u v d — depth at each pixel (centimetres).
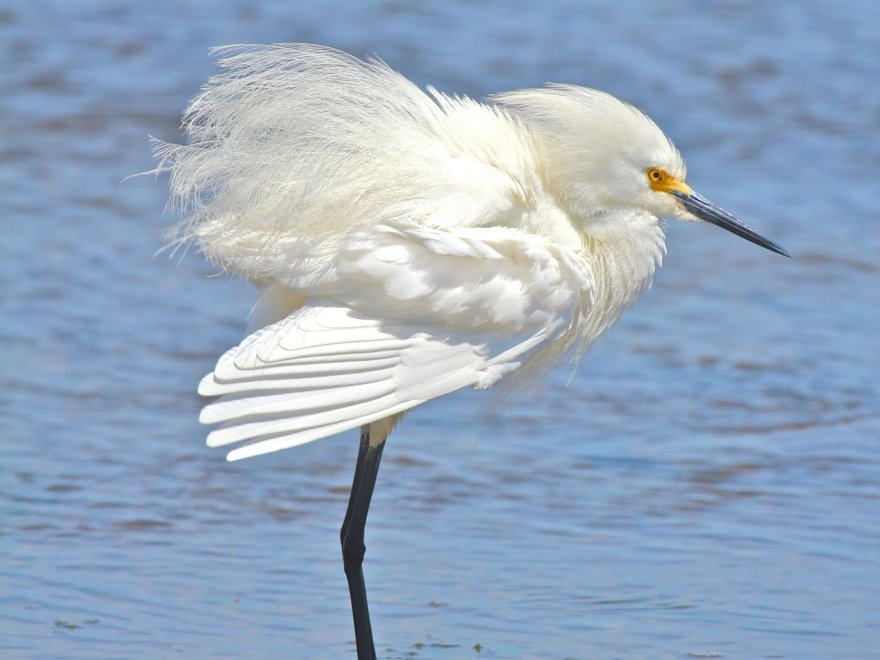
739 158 2170
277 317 911
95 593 1019
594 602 1028
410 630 988
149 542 1109
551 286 901
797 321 1634
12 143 2067
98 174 1984
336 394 848
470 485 1238
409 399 873
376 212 881
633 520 1170
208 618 993
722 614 1008
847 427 1362
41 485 1190
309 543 1123
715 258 1831
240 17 2689
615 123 971
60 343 1485
